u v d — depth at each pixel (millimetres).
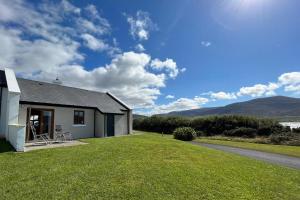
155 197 6715
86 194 6574
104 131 23406
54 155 11344
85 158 10867
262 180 9703
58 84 23938
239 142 29609
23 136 12188
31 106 17359
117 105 28344
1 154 11094
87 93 26719
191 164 11055
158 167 9867
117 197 6531
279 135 30250
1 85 15758
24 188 6801
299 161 15836
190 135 28594
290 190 8773
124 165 9836
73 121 20938
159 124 45812
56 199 6129
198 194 7215
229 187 8195
